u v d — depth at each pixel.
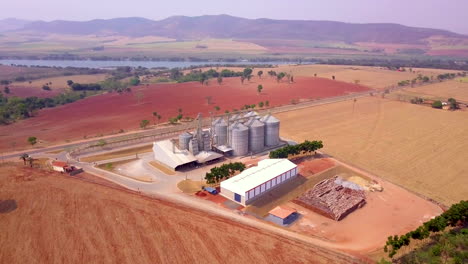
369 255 69.62
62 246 68.75
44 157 121.25
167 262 64.50
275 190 97.38
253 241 71.69
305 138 147.38
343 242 74.81
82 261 64.56
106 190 93.25
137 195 91.00
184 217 80.25
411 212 88.44
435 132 155.88
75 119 184.50
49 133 157.12
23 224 75.94
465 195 98.31
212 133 127.69
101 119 183.25
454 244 67.69
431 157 126.56
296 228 79.88
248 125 128.75
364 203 92.62
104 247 68.56
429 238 74.38
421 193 99.12
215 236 72.88
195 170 111.44
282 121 173.88
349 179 106.75
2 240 70.31
